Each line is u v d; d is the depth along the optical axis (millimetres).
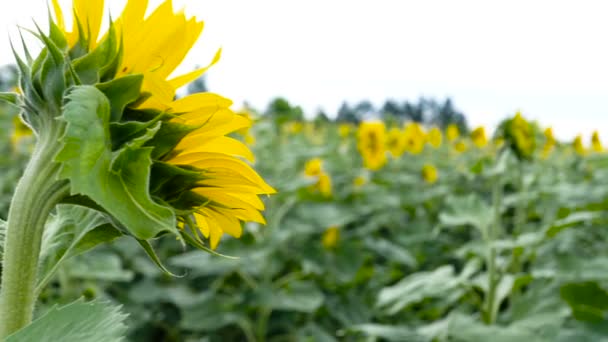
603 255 5234
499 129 4414
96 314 937
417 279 3689
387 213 7387
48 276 1075
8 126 8586
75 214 1170
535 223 6504
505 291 3541
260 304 4543
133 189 890
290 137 11211
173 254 6090
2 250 1131
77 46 1021
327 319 5254
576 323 3242
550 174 7902
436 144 11336
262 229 5359
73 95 877
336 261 5328
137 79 972
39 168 1005
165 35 1044
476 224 3879
